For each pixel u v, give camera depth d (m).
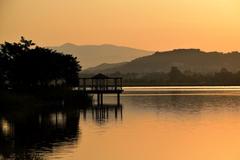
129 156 50.34
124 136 63.88
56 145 55.94
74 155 50.00
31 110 101.75
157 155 51.06
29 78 121.06
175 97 175.50
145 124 78.50
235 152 52.47
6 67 120.44
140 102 142.88
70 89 136.12
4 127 73.19
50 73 125.19
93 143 57.59
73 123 79.56
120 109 112.19
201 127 74.00
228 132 67.94
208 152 52.56
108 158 49.28
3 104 96.44
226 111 105.56
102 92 132.88
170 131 69.12
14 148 53.56
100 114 97.62
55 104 119.31
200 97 173.50
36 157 48.41
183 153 51.97
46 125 76.31
